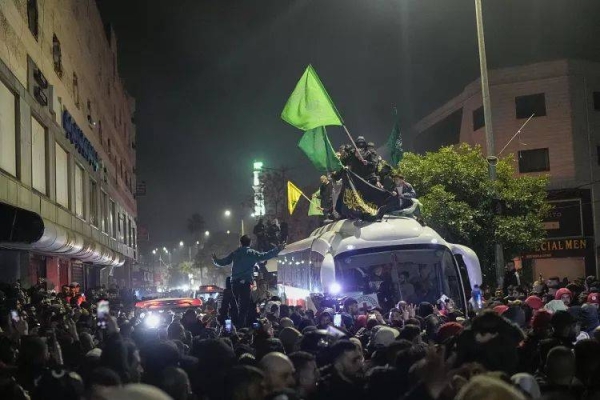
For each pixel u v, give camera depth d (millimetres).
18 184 20031
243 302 12430
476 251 27156
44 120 25000
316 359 6922
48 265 28203
